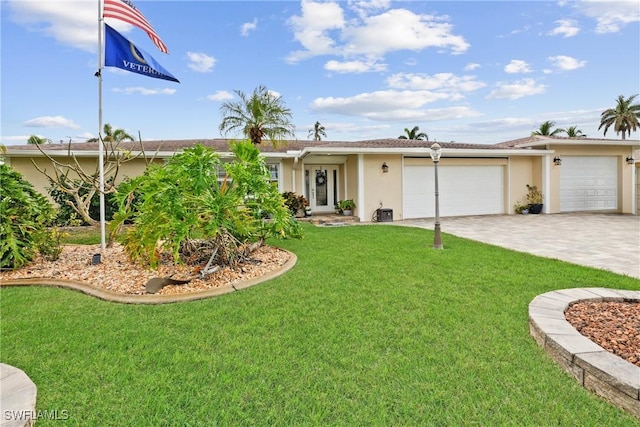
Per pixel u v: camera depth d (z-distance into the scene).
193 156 6.07
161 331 4.01
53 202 13.66
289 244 9.20
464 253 8.00
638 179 18.16
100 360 3.36
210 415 2.56
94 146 15.36
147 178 6.41
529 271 6.33
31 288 5.81
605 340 3.27
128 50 7.96
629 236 10.62
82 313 4.62
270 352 3.47
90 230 12.67
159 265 6.71
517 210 17.83
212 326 4.12
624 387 2.53
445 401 2.70
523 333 3.81
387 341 3.67
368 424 2.46
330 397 2.76
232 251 6.63
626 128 45.31
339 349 3.51
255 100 18.98
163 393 2.83
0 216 6.61
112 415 2.57
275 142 18.94
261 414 2.57
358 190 15.65
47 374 3.12
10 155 13.16
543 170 17.53
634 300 4.36
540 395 2.75
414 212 16.59
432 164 16.73
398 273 6.25
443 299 4.88
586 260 7.43
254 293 5.29
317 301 4.88
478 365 3.18
